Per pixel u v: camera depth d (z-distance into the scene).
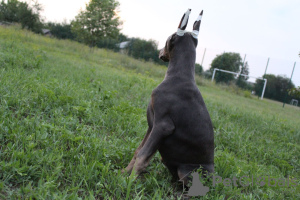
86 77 6.59
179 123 2.45
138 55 23.55
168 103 2.43
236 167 3.28
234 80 22.11
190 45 2.70
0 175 2.06
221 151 3.94
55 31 26.14
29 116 3.28
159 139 2.42
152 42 23.64
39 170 2.26
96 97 4.77
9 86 3.87
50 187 2.03
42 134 2.80
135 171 2.40
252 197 2.75
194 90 2.54
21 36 14.46
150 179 2.58
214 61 22.47
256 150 4.43
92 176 2.33
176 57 2.66
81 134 3.11
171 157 2.59
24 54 7.60
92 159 2.63
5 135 2.62
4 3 23.47
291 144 5.02
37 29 21.44
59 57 9.97
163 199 2.32
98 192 2.17
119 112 4.25
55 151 2.55
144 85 7.66
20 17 20.98
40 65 6.44
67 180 2.24
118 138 3.43
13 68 5.50
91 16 18.86
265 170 3.74
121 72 10.93
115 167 2.76
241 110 7.66
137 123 4.05
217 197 2.45
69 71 6.83
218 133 4.69
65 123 3.27
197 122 2.48
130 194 2.31
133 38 24.44
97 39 19.62
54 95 3.99
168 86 2.51
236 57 22.09
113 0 19.41
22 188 1.94
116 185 2.31
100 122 3.74
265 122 6.48
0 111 3.08
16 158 2.28
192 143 2.49
